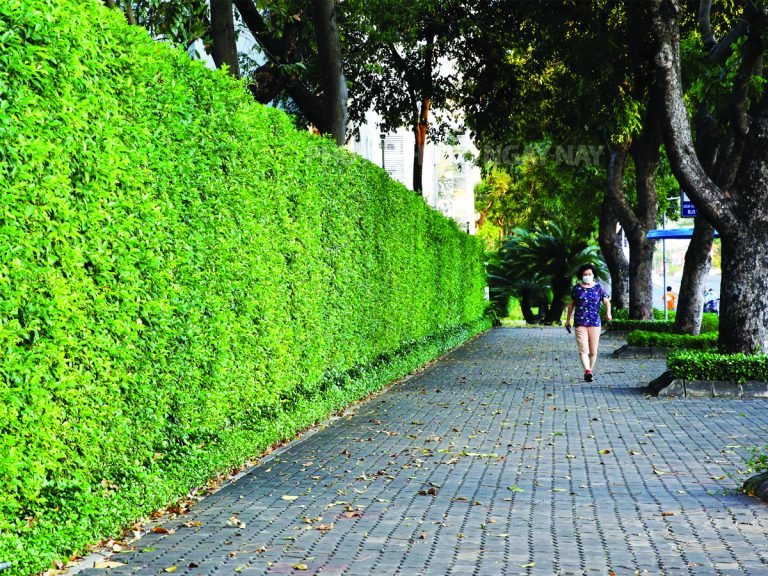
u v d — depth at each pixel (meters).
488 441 10.80
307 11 18.91
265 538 6.54
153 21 14.05
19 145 5.23
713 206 15.41
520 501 7.60
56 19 5.64
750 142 15.41
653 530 6.61
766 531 6.55
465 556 5.99
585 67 20.09
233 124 9.23
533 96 28.00
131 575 5.66
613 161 30.39
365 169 15.55
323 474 8.95
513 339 32.88
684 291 23.86
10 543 5.24
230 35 14.84
